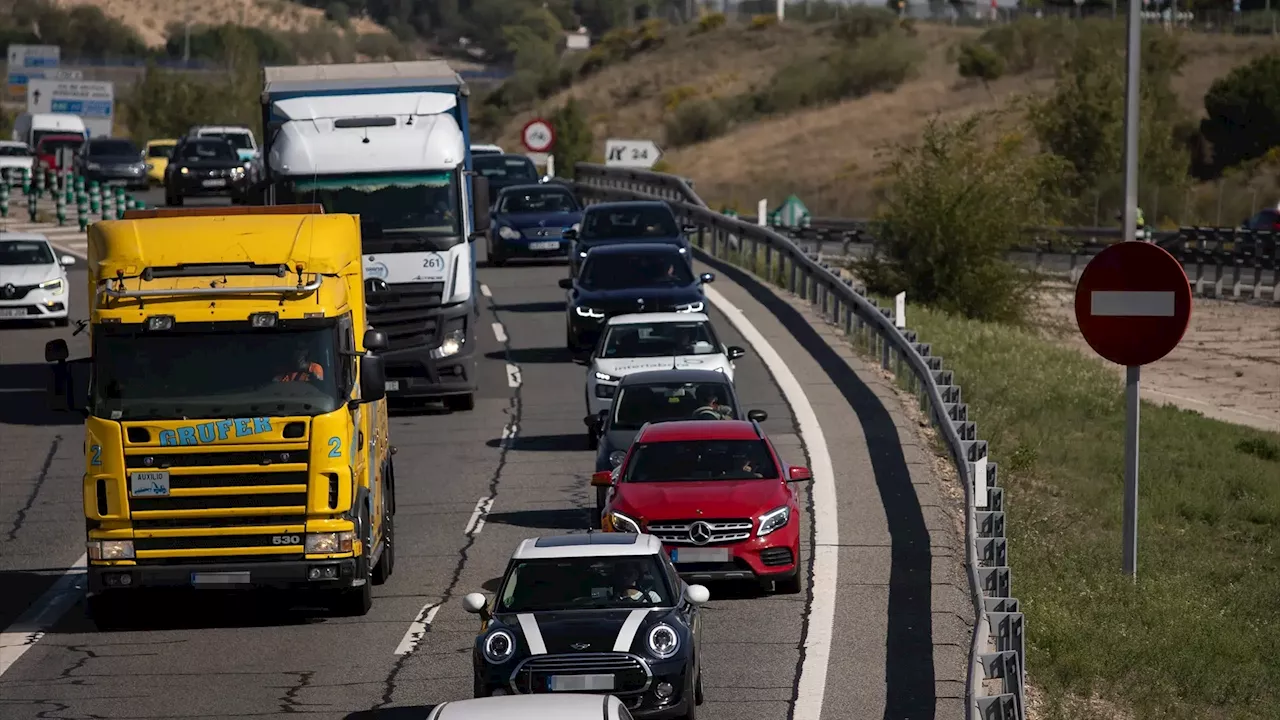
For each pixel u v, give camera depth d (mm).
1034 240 103688
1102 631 36500
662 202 82125
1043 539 48562
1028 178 96812
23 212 128875
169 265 36625
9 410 65188
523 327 80500
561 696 22094
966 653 33469
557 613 28922
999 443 61219
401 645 35250
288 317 36188
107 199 122938
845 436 54688
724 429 40844
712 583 39812
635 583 29641
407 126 60062
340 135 59500
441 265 60250
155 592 36688
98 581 35875
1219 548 52562
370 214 59656
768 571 37344
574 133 191500
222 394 36031
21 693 32219
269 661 34312
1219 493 59031
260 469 35906
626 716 21766
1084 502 55500
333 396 36312
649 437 40719
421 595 39438
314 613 38312
